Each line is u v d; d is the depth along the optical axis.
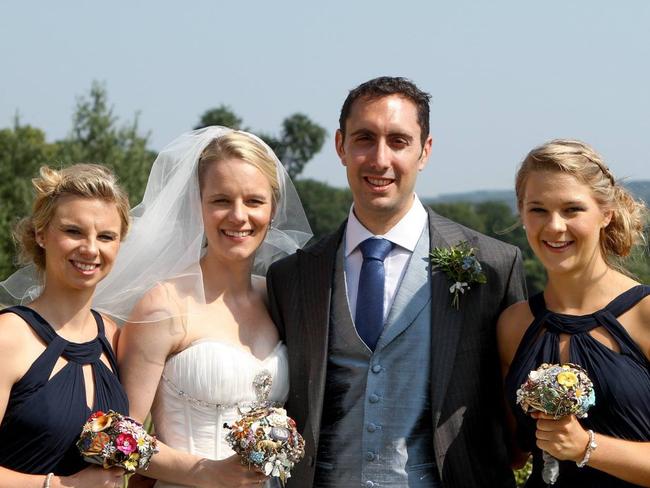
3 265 19.92
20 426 3.60
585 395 3.58
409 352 4.36
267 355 4.50
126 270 4.53
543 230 3.96
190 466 4.12
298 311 4.53
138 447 3.60
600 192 3.94
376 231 4.55
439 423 4.23
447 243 4.54
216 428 4.29
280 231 4.95
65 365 3.76
